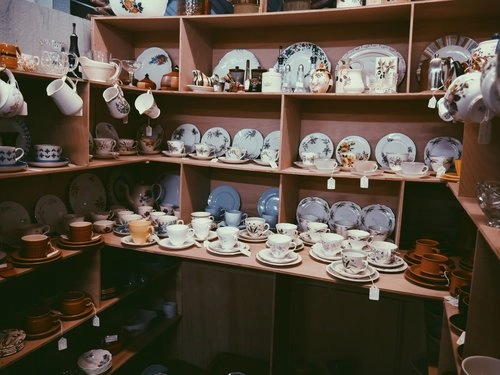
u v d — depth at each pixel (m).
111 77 1.90
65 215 1.96
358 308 2.22
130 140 2.17
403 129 2.09
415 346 2.14
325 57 2.13
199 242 1.97
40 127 1.83
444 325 1.36
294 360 2.36
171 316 2.46
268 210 2.29
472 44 1.92
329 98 2.06
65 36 2.05
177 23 2.21
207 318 2.47
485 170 1.25
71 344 2.13
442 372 1.36
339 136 2.20
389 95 1.79
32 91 1.82
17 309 1.77
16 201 1.83
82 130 1.77
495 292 1.06
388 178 1.85
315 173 1.95
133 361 2.37
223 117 2.41
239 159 2.14
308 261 1.79
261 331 2.37
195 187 2.32
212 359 2.42
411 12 1.76
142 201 2.32
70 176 2.09
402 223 2.11
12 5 1.74
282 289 2.03
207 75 2.36
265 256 1.77
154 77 2.46
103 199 2.29
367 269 1.66
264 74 2.03
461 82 0.97
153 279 2.25
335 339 2.29
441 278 1.56
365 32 2.10
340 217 2.20
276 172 2.00
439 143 2.01
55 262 1.80
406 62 2.04
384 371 2.21
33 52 1.86
